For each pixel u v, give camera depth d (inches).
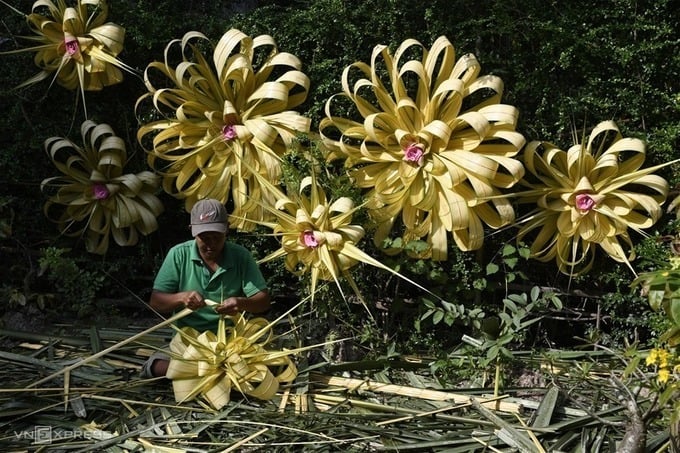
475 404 175.0
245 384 176.9
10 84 242.8
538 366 195.6
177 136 226.5
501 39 220.7
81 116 241.6
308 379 188.4
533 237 221.1
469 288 211.8
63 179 234.2
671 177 210.4
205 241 181.0
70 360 198.4
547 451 157.4
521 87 211.8
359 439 160.2
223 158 219.1
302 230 195.0
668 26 204.5
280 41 228.5
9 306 233.9
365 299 212.1
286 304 237.6
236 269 188.7
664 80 211.0
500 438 161.3
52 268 229.0
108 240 239.0
